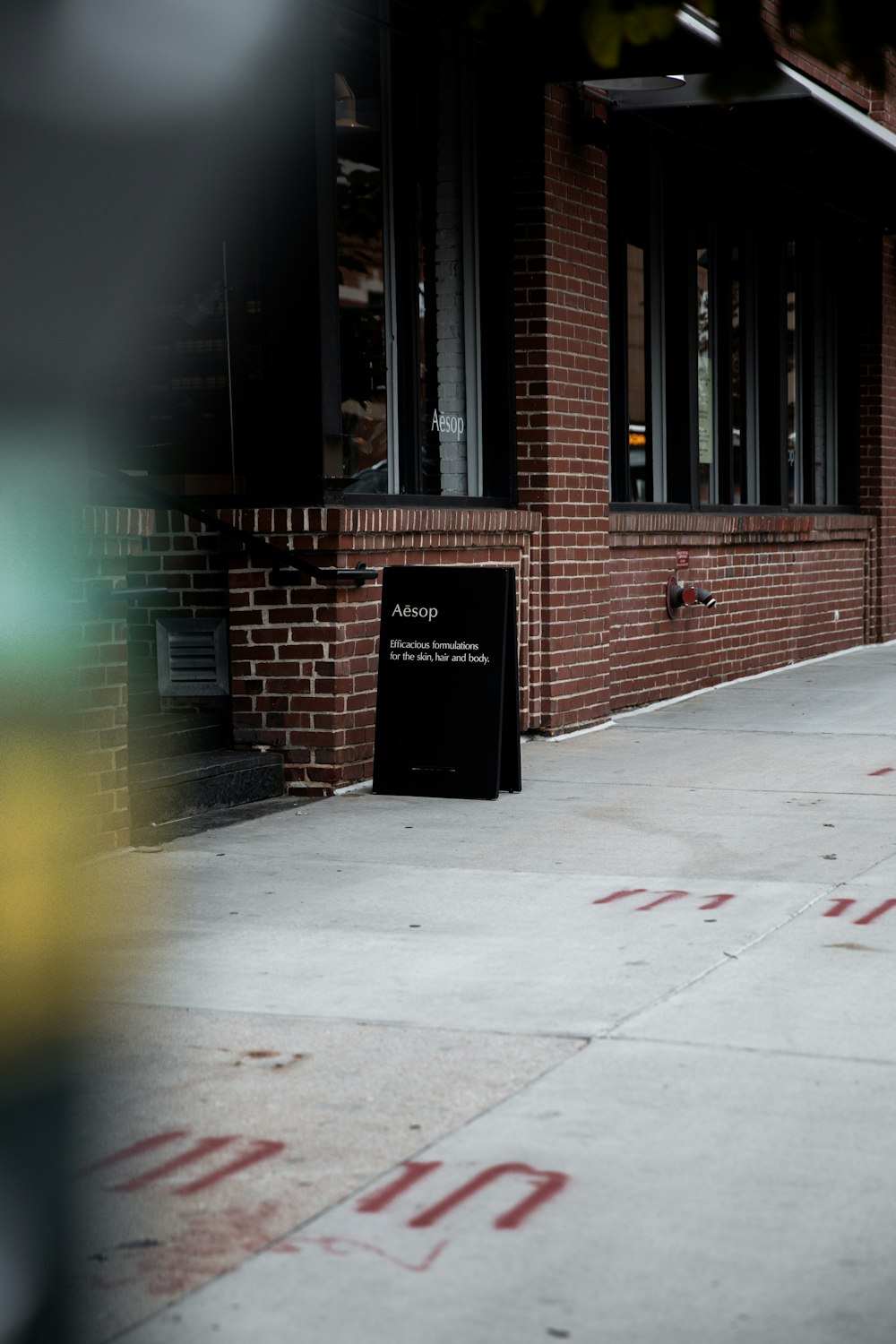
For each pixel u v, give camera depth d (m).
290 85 8.24
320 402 8.44
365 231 9.16
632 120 11.91
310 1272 3.07
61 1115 2.09
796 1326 2.86
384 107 9.31
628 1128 3.80
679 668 12.91
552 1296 2.97
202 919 5.91
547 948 5.50
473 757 8.41
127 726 8.15
